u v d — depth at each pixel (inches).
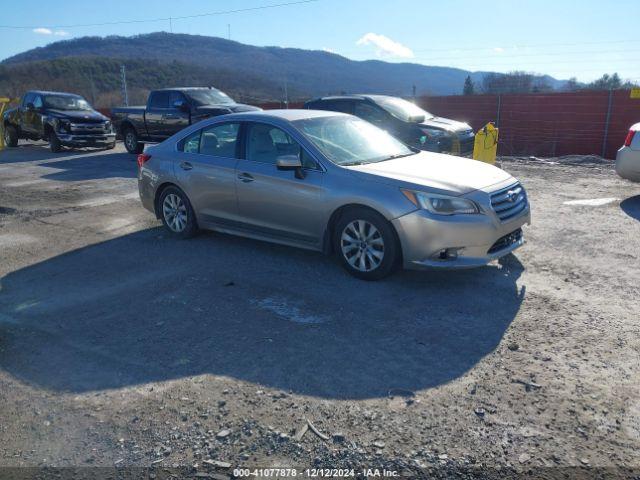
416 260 196.5
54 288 218.4
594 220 295.1
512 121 774.5
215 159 254.5
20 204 378.6
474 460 112.6
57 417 132.8
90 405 136.9
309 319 180.7
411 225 193.5
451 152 466.6
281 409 131.6
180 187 269.6
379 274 206.7
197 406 134.3
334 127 241.3
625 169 339.6
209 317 184.5
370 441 119.3
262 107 1081.4
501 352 155.6
